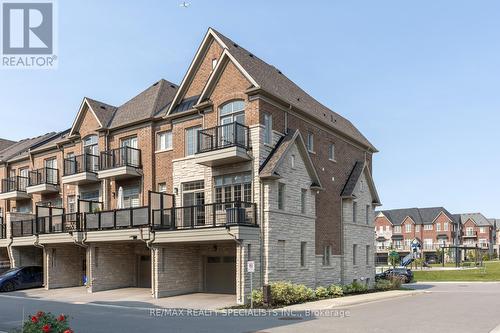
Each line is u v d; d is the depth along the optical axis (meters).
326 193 27.53
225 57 23.36
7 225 31.17
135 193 26.81
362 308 19.00
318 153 27.11
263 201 21.67
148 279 26.86
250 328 13.64
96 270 25.41
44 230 27.92
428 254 99.25
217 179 23.25
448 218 99.06
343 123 33.25
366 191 31.95
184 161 24.66
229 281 23.45
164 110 26.88
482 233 108.19
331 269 27.20
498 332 13.05
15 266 30.33
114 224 24.00
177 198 24.62
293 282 22.97
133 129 27.38
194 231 20.97
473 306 19.91
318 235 26.22
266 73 25.66
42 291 26.52
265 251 21.30
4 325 14.76
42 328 8.92
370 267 31.59
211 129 22.61
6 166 36.81
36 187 32.09
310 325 14.16
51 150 32.84
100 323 14.91
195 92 25.70
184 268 23.62
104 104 30.55
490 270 57.34
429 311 17.89
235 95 22.78
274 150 22.91
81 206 28.69
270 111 23.00
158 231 22.05
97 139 29.14
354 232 29.84
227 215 20.56
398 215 104.94
